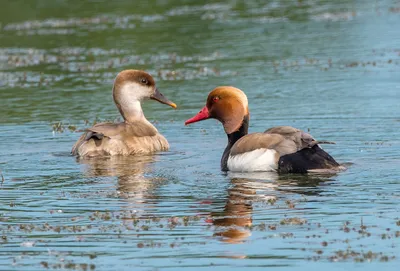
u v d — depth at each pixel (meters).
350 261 11.28
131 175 16.53
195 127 21.61
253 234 12.42
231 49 34.69
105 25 43.06
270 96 25.02
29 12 49.16
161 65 31.70
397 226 12.56
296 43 35.50
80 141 19.00
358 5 47.62
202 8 48.44
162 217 13.38
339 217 13.04
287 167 15.80
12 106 25.03
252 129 20.61
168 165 17.39
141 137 19.06
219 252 11.74
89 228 12.95
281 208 13.60
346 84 26.39
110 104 25.02
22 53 36.28
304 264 11.23
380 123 20.47
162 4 50.44
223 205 13.92
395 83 26.19
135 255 11.73
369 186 14.70
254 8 47.94
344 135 19.33
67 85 28.52
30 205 14.38
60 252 11.96
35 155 18.66
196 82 27.98
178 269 11.16
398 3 47.50
